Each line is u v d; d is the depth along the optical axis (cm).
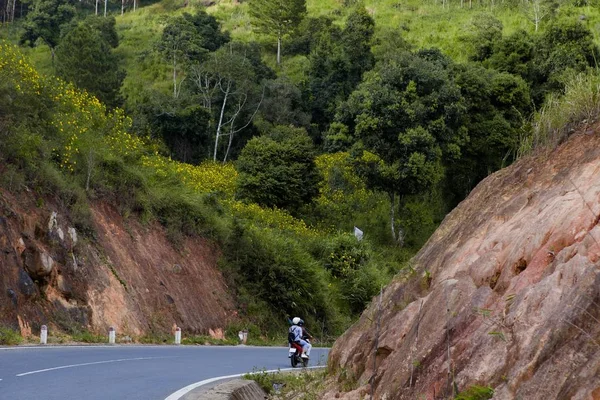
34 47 8525
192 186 4122
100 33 8169
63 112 3034
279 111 6281
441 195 5359
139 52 8362
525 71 5569
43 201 2495
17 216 2317
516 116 5097
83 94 3325
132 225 3014
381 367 970
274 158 4794
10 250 2216
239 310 3303
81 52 6469
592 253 741
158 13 10769
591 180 915
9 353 1716
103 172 3008
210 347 2652
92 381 1319
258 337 3238
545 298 723
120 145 3291
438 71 4772
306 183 4831
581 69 5447
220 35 8056
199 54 7381
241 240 3550
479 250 975
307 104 6750
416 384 821
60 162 2806
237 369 1803
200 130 5747
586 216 821
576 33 5688
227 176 5044
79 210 2672
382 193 5412
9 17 10362
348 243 4338
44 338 2070
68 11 9019
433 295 923
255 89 6344
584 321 652
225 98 6066
